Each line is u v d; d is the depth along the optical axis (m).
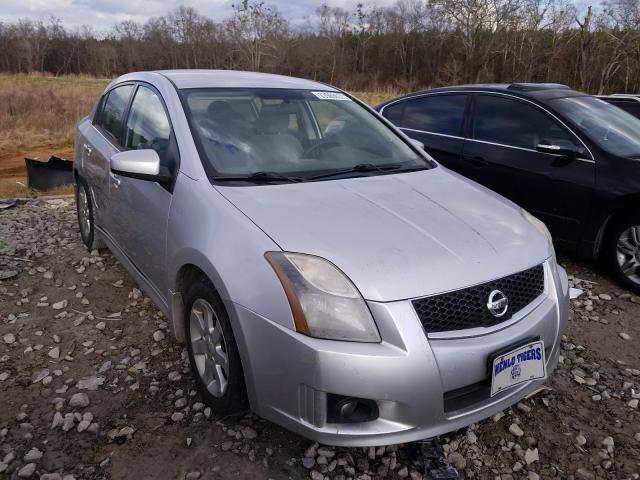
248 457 2.45
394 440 2.13
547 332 2.47
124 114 3.96
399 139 3.76
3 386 2.95
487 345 2.20
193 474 2.34
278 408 2.24
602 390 3.10
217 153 2.97
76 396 2.81
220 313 2.43
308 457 2.46
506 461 2.53
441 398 2.14
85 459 2.43
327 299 2.12
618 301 4.27
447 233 2.48
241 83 3.59
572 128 4.78
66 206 6.53
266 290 2.21
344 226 2.42
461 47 50.38
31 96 19.58
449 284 2.21
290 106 3.51
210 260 2.43
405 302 2.12
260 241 2.32
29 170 7.88
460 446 2.61
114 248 4.03
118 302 3.94
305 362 2.10
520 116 5.19
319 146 3.37
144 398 2.86
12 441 2.53
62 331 3.53
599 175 4.51
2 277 4.24
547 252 2.66
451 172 3.50
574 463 2.54
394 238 2.37
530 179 4.93
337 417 2.14
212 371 2.65
